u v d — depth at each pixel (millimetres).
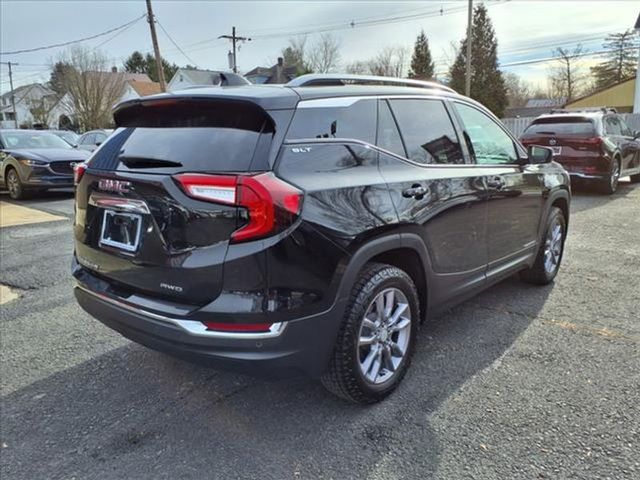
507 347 3381
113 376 3113
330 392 2801
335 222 2338
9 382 3051
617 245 5969
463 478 2172
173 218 2264
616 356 3217
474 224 3350
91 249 2777
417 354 3297
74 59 41219
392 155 2832
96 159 2840
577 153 9688
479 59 44625
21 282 4906
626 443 2367
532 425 2523
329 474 2217
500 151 3859
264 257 2131
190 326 2240
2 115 69000
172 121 2631
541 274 4500
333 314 2375
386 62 51250
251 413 2695
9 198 10930
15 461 2340
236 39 38344
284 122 2344
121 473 2250
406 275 2811
